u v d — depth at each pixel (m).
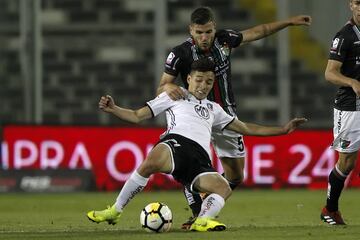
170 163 25.66
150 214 25.61
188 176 25.97
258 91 68.56
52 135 56.50
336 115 29.39
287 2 59.62
